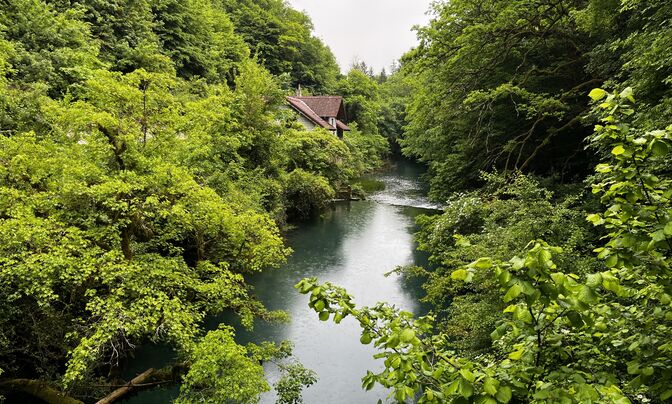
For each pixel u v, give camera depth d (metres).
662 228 2.00
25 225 6.07
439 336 2.89
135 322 6.00
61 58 13.16
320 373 8.38
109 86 7.72
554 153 13.81
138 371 8.15
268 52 45.31
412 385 2.09
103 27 18.58
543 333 2.21
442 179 15.54
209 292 7.79
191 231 9.95
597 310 2.34
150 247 8.86
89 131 7.80
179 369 7.72
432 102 14.12
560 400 1.72
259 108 18.16
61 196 6.99
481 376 1.82
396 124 54.34
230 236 9.38
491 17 13.02
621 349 2.47
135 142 7.96
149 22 21.31
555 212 6.65
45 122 9.12
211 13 34.22
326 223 20.69
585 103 12.02
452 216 9.17
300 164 23.98
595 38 11.63
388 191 30.19
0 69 9.59
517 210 7.20
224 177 12.80
